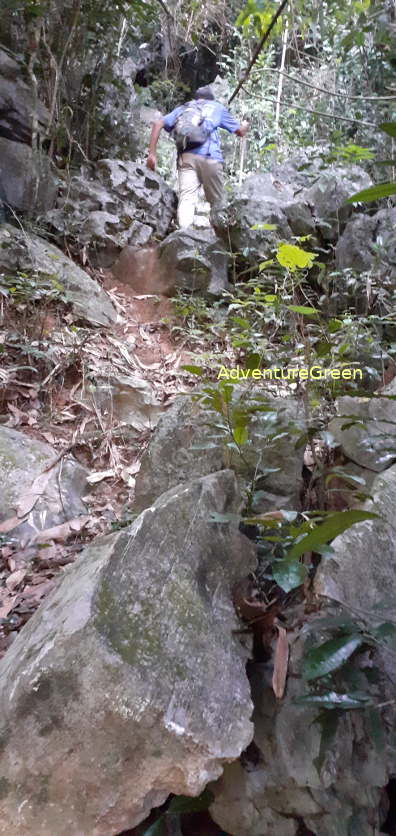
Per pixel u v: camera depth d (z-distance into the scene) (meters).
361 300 4.39
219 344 4.41
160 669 1.36
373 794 1.50
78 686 1.29
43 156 5.36
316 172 5.21
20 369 3.78
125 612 1.42
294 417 2.33
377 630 1.44
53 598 1.61
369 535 1.78
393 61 2.58
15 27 5.91
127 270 5.16
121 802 1.28
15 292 4.13
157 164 8.06
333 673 1.49
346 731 1.51
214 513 1.63
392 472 1.98
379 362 3.38
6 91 5.33
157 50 8.57
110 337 4.35
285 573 1.54
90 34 6.05
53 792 1.26
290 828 1.45
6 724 1.28
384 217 4.73
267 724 1.51
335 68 6.01
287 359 2.76
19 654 1.45
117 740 1.28
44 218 5.13
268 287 4.73
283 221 5.04
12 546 2.75
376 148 5.55
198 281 4.92
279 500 2.15
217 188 5.92
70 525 2.90
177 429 2.43
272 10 3.05
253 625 1.59
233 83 7.77
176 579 1.53
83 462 3.42
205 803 1.44
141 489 2.45
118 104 6.75
